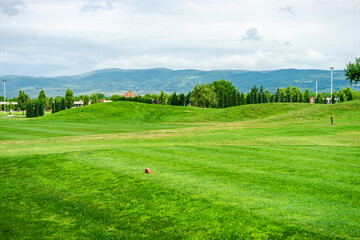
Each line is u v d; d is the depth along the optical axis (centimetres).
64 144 3081
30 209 1209
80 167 1753
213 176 1495
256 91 16062
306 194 1223
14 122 7031
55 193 1387
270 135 3706
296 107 9050
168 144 2972
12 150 2456
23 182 1562
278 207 1090
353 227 930
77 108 10444
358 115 5509
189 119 8662
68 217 1122
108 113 9919
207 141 3281
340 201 1142
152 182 1412
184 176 1501
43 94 19062
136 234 972
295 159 1905
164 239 933
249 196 1204
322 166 1705
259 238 898
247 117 8612
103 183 1474
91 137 3841
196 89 14525
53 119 9131
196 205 1140
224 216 1040
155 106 11188
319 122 5006
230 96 15312
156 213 1110
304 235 895
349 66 7019
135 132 4575
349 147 2447
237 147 2430
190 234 952
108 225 1046
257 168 1658
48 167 1795
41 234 988
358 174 1520
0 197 1350
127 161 1867
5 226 1050
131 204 1207
